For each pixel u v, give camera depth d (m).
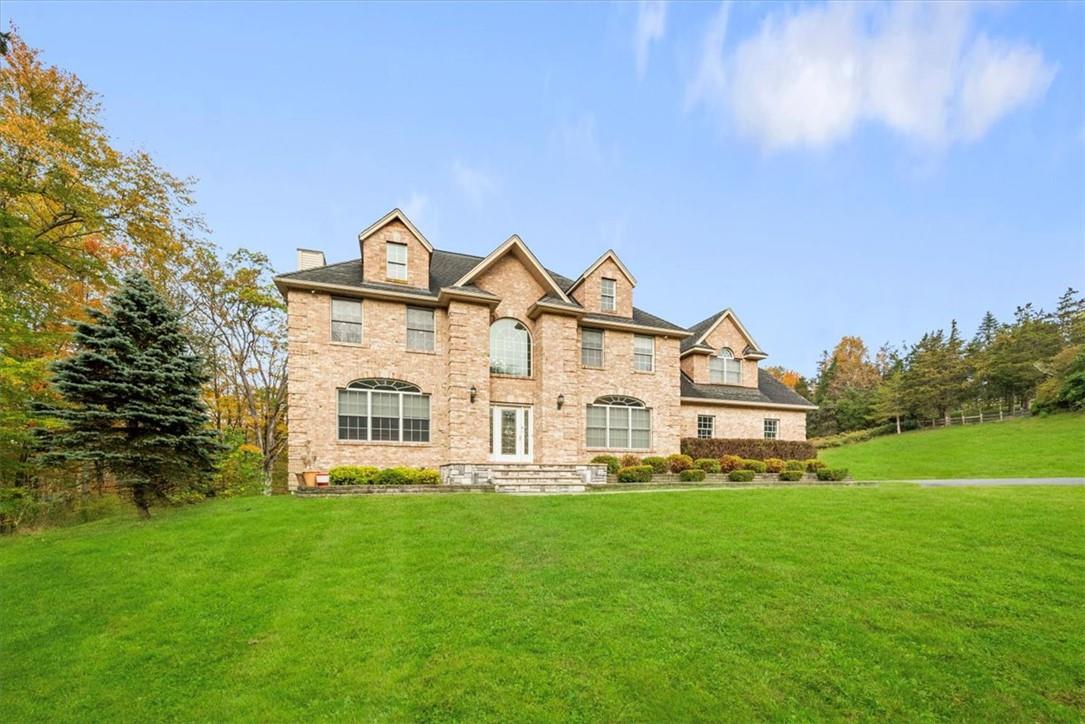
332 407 17.91
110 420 12.91
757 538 9.50
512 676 5.26
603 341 23.02
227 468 22.38
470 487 16.05
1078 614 6.31
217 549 9.59
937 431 50.19
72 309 19.39
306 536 10.19
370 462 18.20
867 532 9.79
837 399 64.50
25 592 7.92
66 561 9.22
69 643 6.41
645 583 7.53
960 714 4.66
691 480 20.05
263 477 25.62
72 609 7.32
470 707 4.81
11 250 16.52
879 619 6.27
